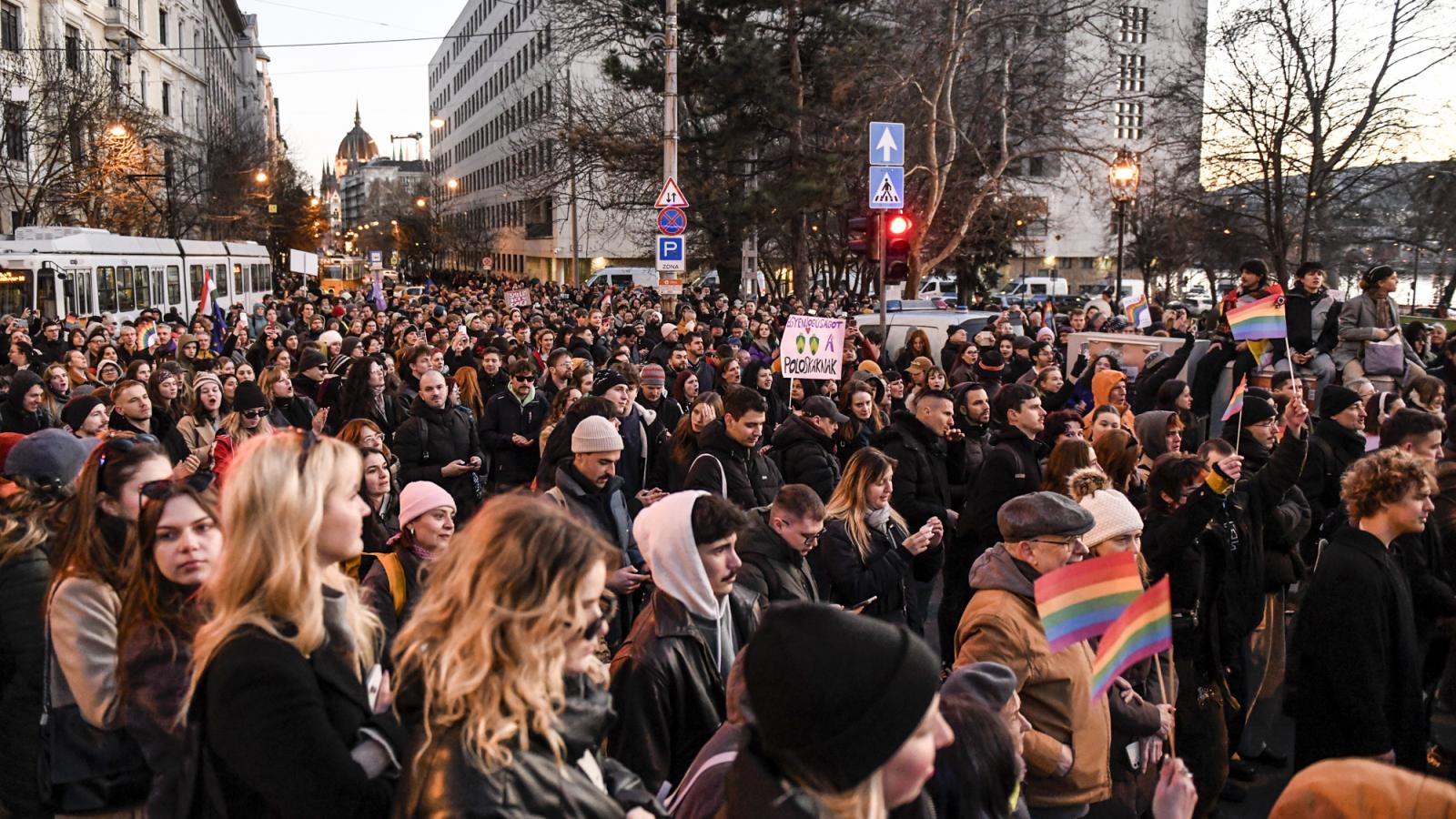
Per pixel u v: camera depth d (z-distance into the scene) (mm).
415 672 2295
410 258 120812
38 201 32688
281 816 2346
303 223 76438
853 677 1838
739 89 30641
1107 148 28703
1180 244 36562
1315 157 26328
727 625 3941
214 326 23641
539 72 71625
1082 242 70750
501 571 2189
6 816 3443
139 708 2863
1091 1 28266
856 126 29453
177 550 2898
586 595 2256
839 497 5570
